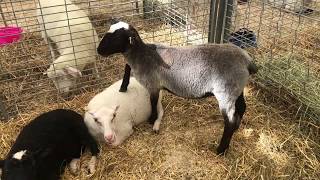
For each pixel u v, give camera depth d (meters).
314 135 1.01
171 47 0.93
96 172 0.90
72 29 1.22
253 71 0.91
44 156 0.80
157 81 0.94
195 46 0.91
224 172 0.90
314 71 1.20
